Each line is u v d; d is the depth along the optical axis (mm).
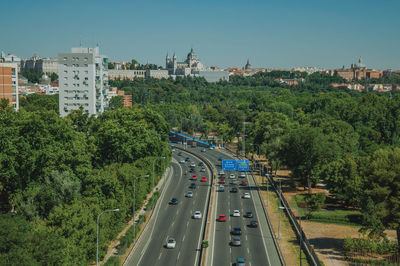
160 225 96125
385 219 81938
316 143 126750
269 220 101375
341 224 101000
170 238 85438
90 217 69688
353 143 165750
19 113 99500
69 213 66312
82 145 99125
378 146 174500
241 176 154000
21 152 85125
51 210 72562
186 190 132125
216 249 80625
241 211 108938
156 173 133750
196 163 182875
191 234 89938
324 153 127125
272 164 153125
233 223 98438
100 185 84188
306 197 114125
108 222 77062
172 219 101000
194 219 101250
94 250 69438
